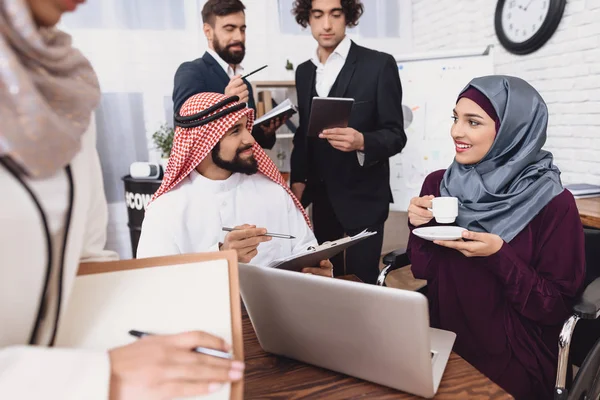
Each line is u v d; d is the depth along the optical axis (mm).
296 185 2320
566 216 1197
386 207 2125
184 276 591
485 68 2631
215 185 1388
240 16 2123
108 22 2943
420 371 688
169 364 460
